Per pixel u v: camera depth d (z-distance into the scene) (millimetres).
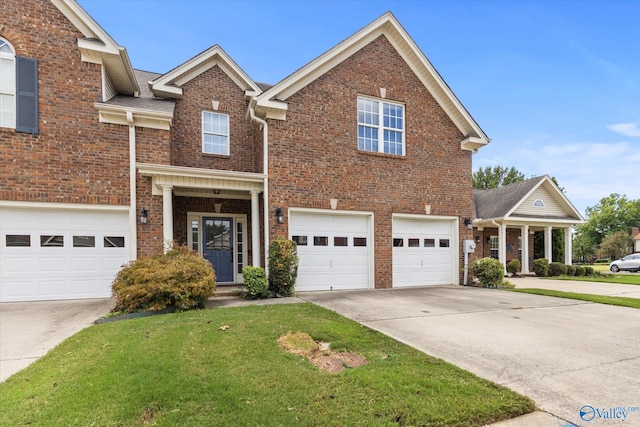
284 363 4066
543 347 4852
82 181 8625
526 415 2996
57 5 8555
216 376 3639
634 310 7648
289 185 10000
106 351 4453
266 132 9836
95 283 8836
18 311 7348
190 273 7453
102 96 8914
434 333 5559
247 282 8969
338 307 7684
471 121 12297
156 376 3609
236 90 11984
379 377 3635
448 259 12414
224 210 11406
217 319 6148
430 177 11953
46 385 3531
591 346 4910
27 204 8195
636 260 23953
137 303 6957
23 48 8273
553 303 8469
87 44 8625
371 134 11281
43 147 8352
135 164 8984
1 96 8188
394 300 8695
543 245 21156
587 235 65438
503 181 40688
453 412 2955
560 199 19391
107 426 2736
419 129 11867
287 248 9492
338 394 3262
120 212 9062
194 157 11273
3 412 2998
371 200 11031
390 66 11508
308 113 10312
